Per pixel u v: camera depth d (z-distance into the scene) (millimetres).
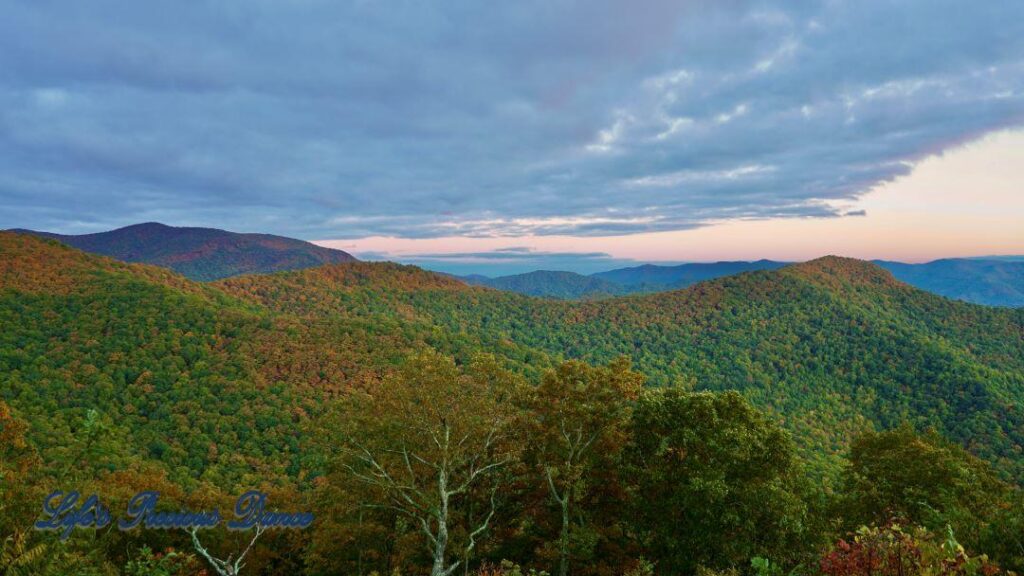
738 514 17047
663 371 185125
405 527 19672
